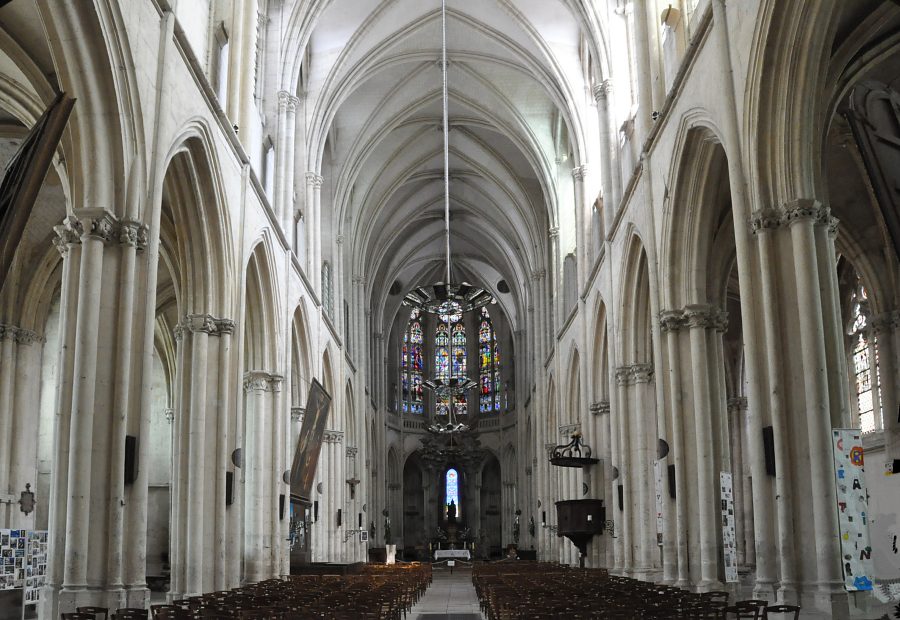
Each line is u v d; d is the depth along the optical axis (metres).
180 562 19.27
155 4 15.90
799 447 13.91
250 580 25.27
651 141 22.12
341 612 11.51
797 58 14.21
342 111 40.62
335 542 38.41
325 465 38.62
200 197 19.78
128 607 13.81
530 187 48.00
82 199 14.36
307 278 31.80
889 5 15.30
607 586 17.98
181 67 17.36
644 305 26.17
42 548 15.33
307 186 34.53
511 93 40.50
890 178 8.08
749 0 14.90
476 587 26.72
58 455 13.83
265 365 26.22
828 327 14.06
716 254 21.12
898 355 23.44
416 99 40.94
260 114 26.97
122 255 14.56
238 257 21.83
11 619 13.09
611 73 29.17
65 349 14.12
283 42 28.91
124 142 14.59
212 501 19.95
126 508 14.30
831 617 12.74
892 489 19.31
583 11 29.72
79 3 13.46
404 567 37.38
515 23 34.69
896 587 13.34
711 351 20.45
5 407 24.50
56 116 8.57
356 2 33.16
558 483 43.19
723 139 16.31
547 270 47.66
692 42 17.95
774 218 14.52
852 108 8.25
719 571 19.38
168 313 33.47
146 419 14.68
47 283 25.58
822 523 13.29
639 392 26.34
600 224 33.22
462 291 30.38
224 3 22.75
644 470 25.77
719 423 20.11
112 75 14.16
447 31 36.41
